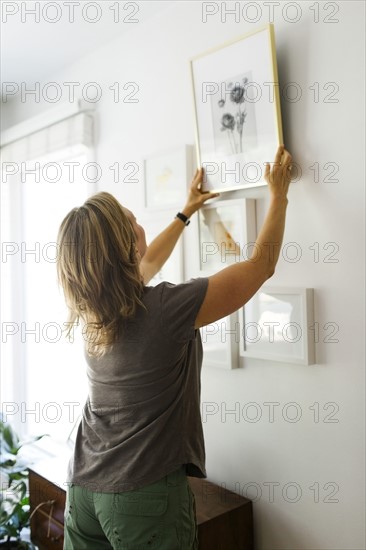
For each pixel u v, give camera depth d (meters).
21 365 3.19
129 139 2.21
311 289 1.50
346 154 1.42
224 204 1.72
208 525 1.55
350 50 1.40
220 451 1.81
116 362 1.13
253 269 1.18
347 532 1.44
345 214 1.43
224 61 1.68
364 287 1.39
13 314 3.19
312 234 1.51
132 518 1.11
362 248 1.39
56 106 2.51
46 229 3.05
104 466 1.16
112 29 2.18
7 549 2.08
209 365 1.80
